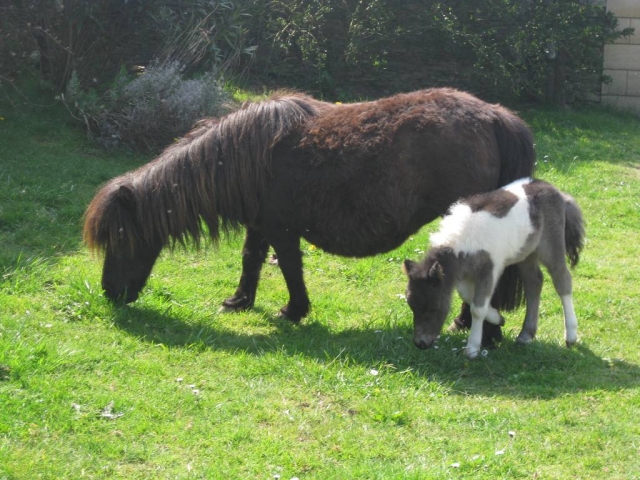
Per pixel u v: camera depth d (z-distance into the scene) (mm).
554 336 6625
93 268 7383
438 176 6152
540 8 14703
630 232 9719
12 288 6699
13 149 10273
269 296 7484
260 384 5461
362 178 6203
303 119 6535
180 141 6797
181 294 7168
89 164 10211
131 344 5941
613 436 4855
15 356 5281
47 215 8586
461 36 14391
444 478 4312
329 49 14461
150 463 4438
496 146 6301
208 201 6531
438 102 6309
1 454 4312
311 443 4742
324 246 6605
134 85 11234
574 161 12461
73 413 4840
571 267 6570
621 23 15523
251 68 14352
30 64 12453
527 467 4531
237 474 4359
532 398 5449
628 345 6473
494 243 5887
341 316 7062
